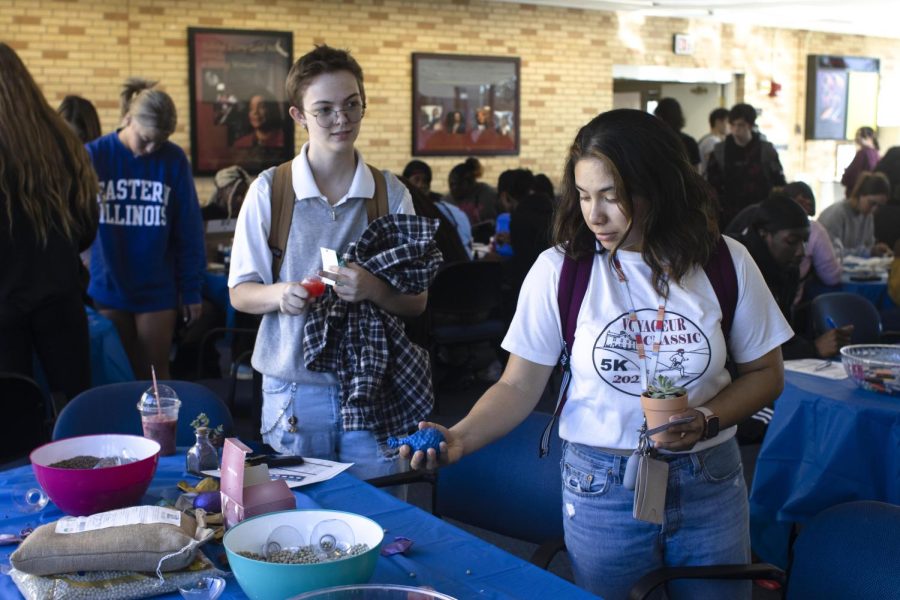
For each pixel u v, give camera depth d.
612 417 1.79
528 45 10.57
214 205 6.58
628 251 1.79
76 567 1.48
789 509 2.95
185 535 1.55
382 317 2.39
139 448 1.96
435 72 9.93
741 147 7.98
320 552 1.53
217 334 4.96
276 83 9.00
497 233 7.23
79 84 8.12
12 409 3.06
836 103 13.54
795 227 3.47
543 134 10.84
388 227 2.39
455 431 1.80
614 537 1.83
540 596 1.50
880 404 2.84
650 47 11.62
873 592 1.70
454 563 1.62
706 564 1.82
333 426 2.40
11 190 3.07
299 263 2.40
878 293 5.57
